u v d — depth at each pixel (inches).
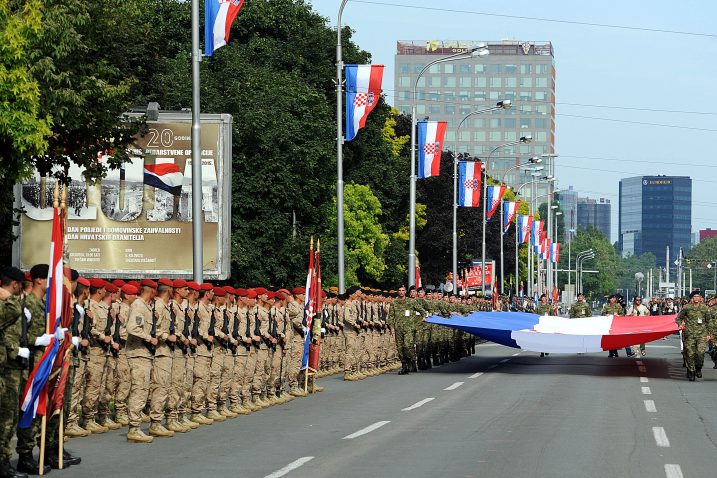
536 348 2378.2
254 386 1502.2
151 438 1152.2
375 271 4704.7
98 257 2175.2
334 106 4259.4
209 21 1726.1
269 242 3216.0
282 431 1240.2
